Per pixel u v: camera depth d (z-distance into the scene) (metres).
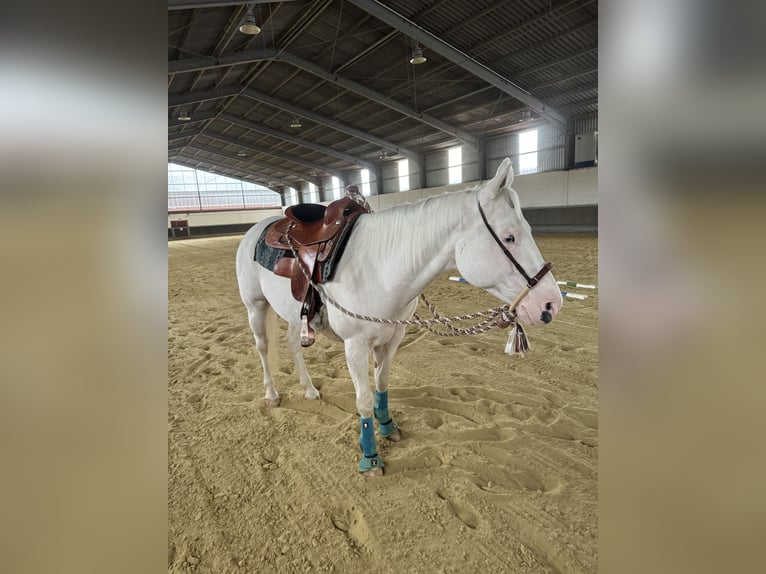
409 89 12.82
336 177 26.81
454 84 12.38
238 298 6.17
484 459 1.89
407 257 1.60
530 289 1.35
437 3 8.35
